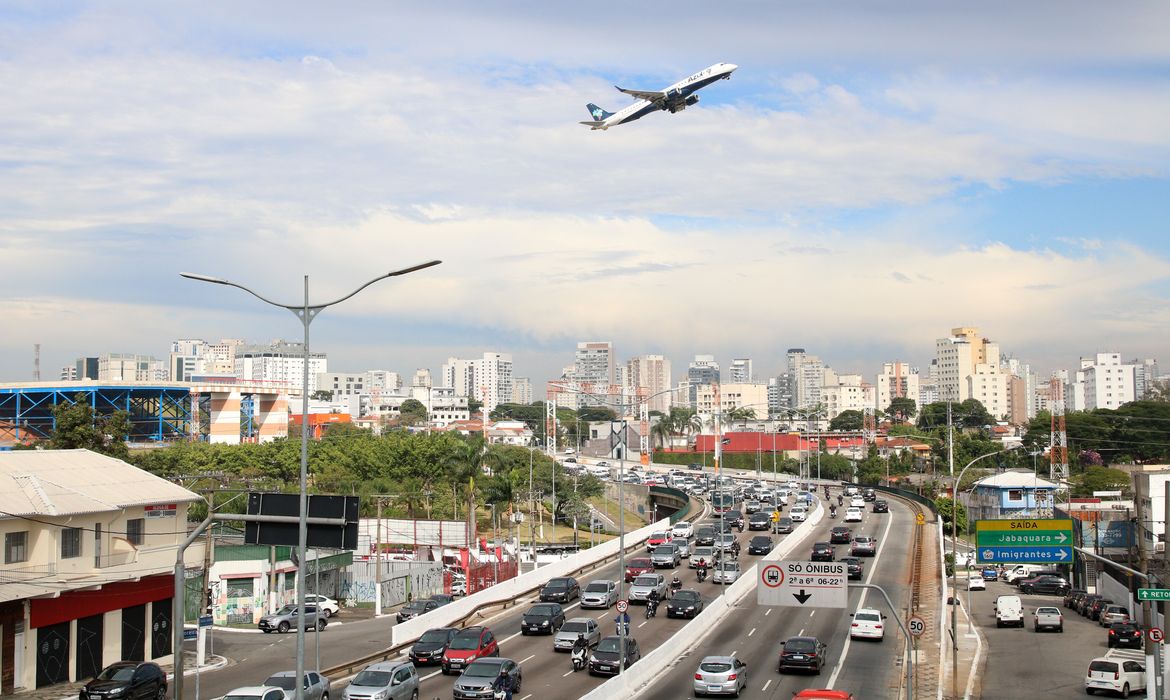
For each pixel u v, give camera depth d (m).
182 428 157.62
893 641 58.56
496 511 137.50
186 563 64.00
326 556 78.94
